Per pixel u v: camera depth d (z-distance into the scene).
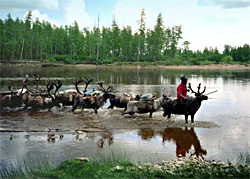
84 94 12.89
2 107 13.04
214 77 36.12
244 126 10.11
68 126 10.01
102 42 81.50
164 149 7.61
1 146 7.79
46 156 7.02
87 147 7.74
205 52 96.62
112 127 9.92
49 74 36.16
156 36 77.88
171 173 5.69
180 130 9.58
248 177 5.53
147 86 23.48
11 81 25.36
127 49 78.56
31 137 8.66
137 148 7.68
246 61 87.00
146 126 10.09
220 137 8.73
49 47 79.50
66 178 5.54
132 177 5.54
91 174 5.68
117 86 23.33
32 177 5.64
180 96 10.73
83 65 64.88
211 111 13.02
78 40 77.50
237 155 7.13
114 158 6.74
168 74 41.69
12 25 74.06
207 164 6.25
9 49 74.31
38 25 82.75
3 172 5.99
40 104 12.82
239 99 16.86
